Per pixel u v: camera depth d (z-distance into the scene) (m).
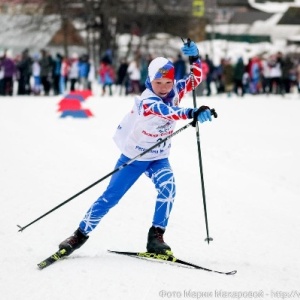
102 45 90.62
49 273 11.85
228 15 132.25
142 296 10.70
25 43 109.38
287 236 15.70
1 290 10.99
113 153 25.95
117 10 90.19
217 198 19.36
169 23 96.62
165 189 12.69
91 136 30.66
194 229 15.87
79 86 61.34
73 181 20.48
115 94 63.59
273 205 19.11
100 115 39.88
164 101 12.43
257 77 62.78
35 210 16.91
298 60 73.88
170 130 12.55
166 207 12.77
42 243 14.04
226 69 59.47
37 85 57.59
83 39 111.38
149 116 12.11
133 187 20.03
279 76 61.22
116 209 17.36
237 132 34.50
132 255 13.12
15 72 57.28
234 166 25.09
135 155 12.62
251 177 23.09
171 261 12.73
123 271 11.96
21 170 21.98
